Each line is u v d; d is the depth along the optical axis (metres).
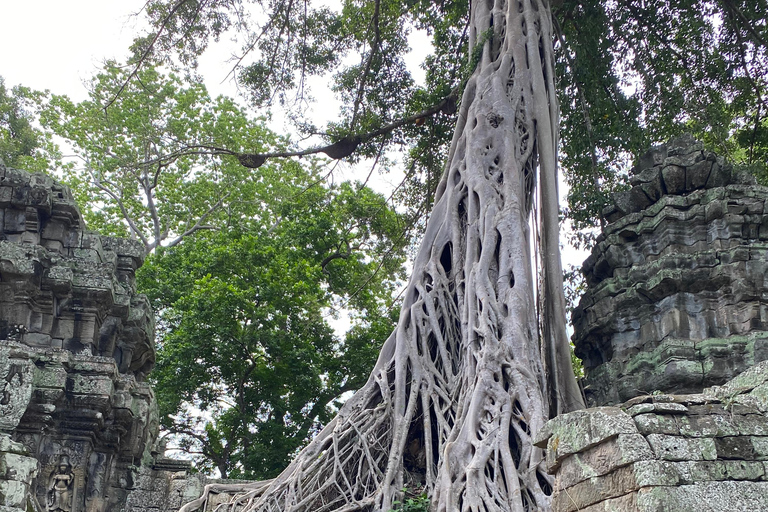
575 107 16.86
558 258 12.46
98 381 12.28
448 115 18.47
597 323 13.62
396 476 10.87
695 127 16.39
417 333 12.43
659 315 12.93
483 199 12.72
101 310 13.28
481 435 10.01
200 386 21.14
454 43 18.81
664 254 13.14
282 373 21.16
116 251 14.62
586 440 5.95
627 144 16.16
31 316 12.73
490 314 11.39
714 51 17.09
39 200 13.15
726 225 12.87
